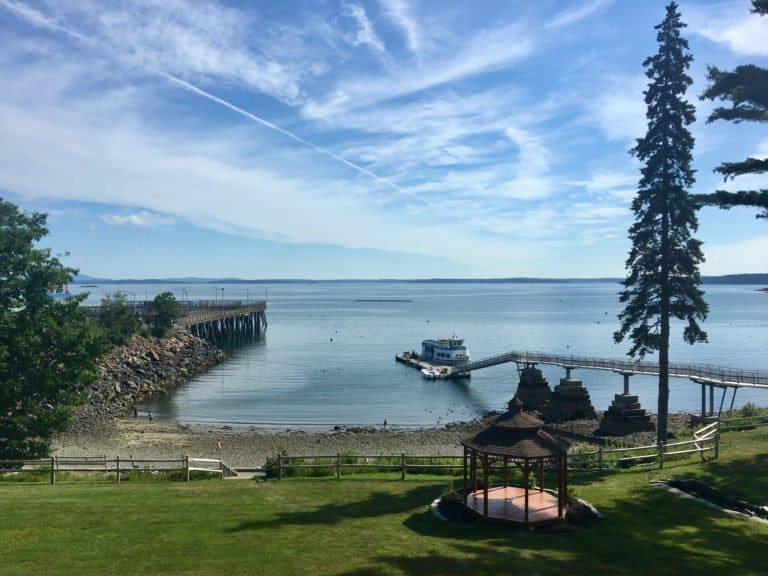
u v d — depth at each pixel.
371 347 108.50
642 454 25.62
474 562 12.61
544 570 12.23
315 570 12.05
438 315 194.25
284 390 67.56
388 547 13.48
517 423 15.94
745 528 15.03
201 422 51.78
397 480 20.36
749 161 17.02
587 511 16.20
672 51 29.06
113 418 51.66
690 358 91.81
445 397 65.12
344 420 53.78
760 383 47.69
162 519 15.32
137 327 77.56
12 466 23.78
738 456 22.72
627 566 12.49
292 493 18.31
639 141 30.31
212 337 107.25
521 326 150.50
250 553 12.97
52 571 11.87
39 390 24.48
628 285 31.06
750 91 16.73
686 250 29.69
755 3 16.39
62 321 26.03
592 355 96.25
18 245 24.69
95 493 18.02
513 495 17.59
